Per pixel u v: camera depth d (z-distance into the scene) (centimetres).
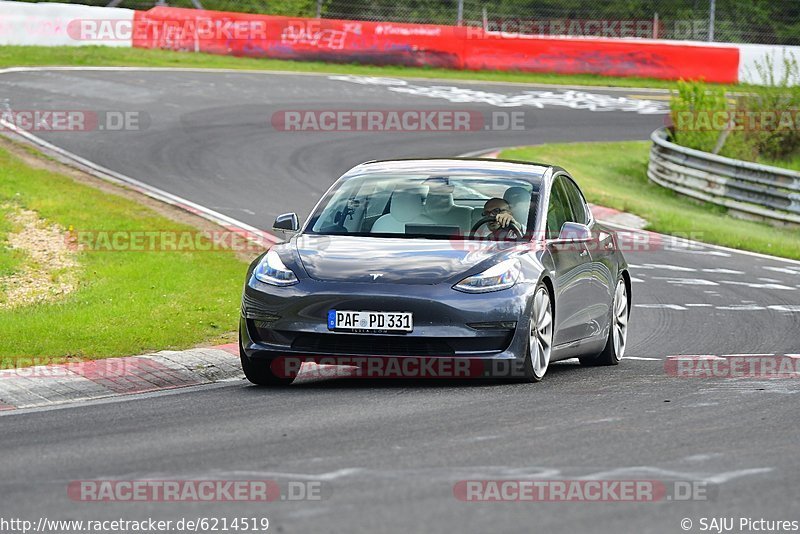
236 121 8825
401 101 10525
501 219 3088
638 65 13450
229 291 4250
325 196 3247
